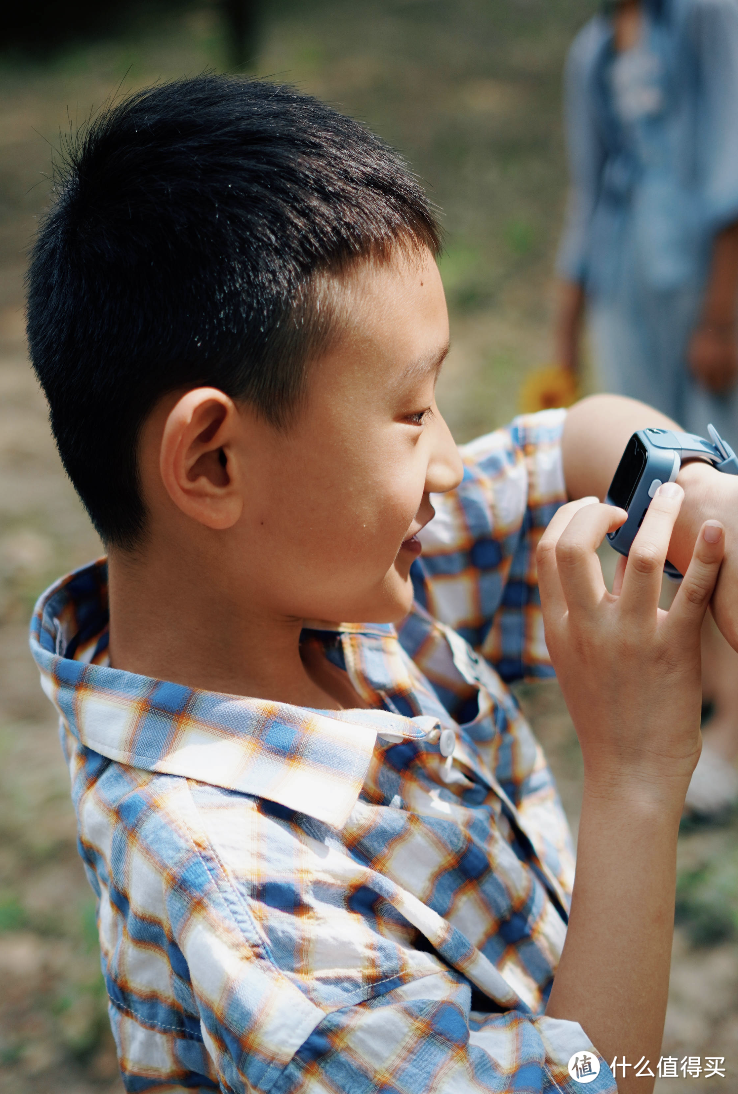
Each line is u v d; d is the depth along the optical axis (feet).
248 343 2.41
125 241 2.49
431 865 2.84
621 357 9.51
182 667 2.79
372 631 3.38
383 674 3.31
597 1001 2.60
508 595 3.96
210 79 2.91
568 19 35.76
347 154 2.63
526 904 3.11
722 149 8.45
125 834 2.54
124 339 2.47
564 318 10.35
